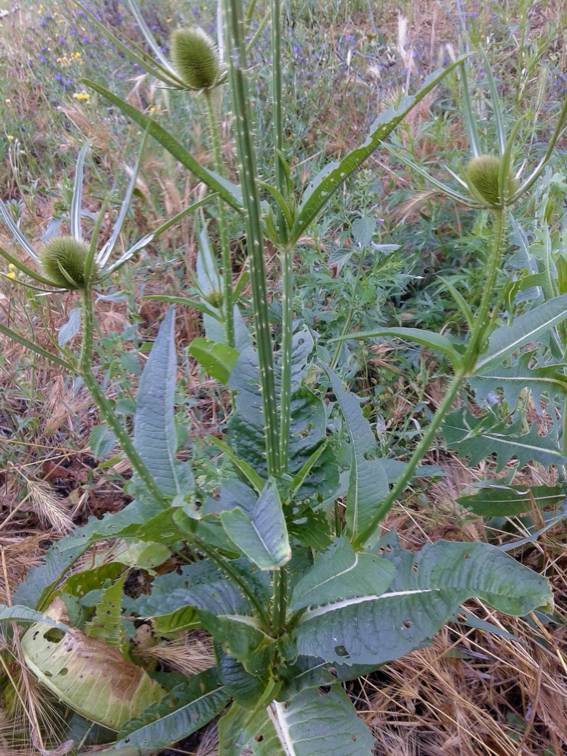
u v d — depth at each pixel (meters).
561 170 1.18
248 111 0.41
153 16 1.74
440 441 0.99
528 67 1.29
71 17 1.88
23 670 0.66
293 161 1.43
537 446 0.77
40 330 1.17
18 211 1.30
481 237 1.04
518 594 0.51
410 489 0.91
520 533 0.85
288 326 0.54
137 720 0.59
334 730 0.57
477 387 0.69
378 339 1.11
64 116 1.76
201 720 0.59
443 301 1.12
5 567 0.79
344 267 1.09
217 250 1.36
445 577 0.55
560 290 0.72
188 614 0.58
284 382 0.55
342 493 0.68
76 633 0.64
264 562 0.45
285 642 0.61
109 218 1.39
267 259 1.32
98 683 0.63
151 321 1.26
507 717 0.69
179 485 0.59
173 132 1.33
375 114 1.53
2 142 1.71
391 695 0.70
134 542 0.75
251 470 0.52
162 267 1.26
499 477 0.93
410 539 0.84
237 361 0.63
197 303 0.72
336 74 1.62
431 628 0.54
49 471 1.02
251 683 0.61
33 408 1.09
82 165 0.52
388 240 1.23
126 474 1.00
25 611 0.64
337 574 0.53
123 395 1.03
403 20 1.28
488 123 1.23
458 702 0.67
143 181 1.30
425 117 1.38
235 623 0.60
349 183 1.37
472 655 0.73
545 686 0.69
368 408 0.93
